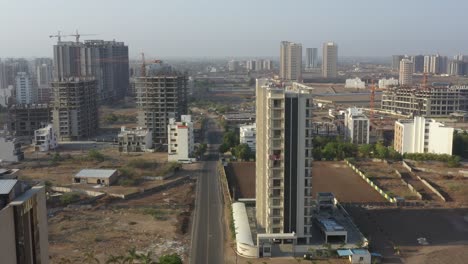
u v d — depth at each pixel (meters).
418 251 176.50
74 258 166.38
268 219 178.75
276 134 174.50
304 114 172.75
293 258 170.75
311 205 195.25
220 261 168.25
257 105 198.38
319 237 184.25
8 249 84.88
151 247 178.75
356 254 166.25
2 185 91.69
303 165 175.25
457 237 190.38
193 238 189.12
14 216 87.19
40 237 98.75
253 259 170.00
